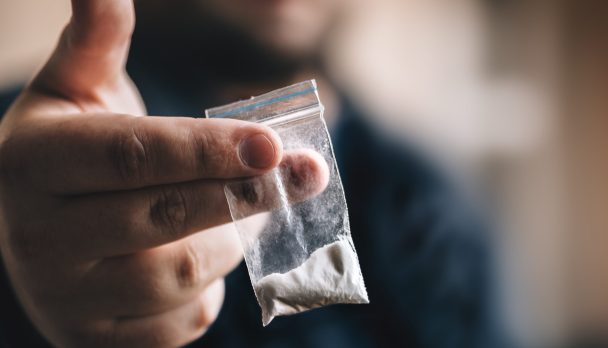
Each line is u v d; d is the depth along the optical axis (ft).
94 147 0.66
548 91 1.77
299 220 0.66
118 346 0.76
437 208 1.44
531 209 1.79
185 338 0.79
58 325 0.75
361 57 1.56
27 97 0.76
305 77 1.43
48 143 0.67
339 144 1.44
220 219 0.68
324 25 1.37
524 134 1.77
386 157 1.45
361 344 1.29
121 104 0.83
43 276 0.72
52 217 0.70
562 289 1.82
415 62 1.70
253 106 0.69
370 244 1.36
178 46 1.33
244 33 1.31
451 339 1.36
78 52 0.73
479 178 1.71
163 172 0.66
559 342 1.83
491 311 1.42
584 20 1.72
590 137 1.76
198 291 0.75
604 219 1.77
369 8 1.54
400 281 1.36
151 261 0.72
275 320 1.21
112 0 0.71
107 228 0.68
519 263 1.81
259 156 0.65
